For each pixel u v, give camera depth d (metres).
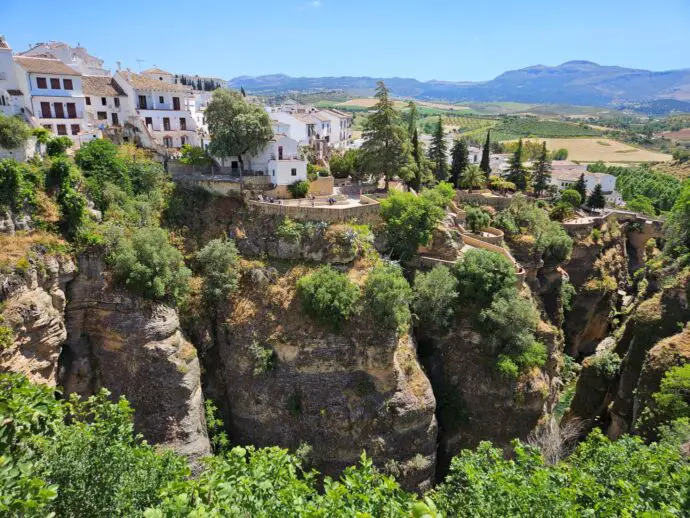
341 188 71.56
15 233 40.78
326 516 18.84
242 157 64.31
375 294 48.31
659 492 23.23
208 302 50.62
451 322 55.22
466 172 86.94
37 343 38.94
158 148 64.69
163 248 47.22
